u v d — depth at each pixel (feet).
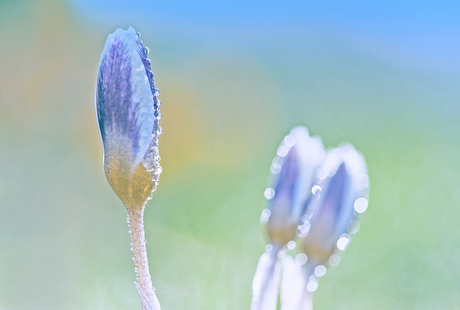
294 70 4.64
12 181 2.94
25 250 2.50
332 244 1.10
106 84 1.03
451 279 2.33
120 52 1.02
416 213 2.67
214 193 2.88
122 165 1.03
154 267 2.41
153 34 4.95
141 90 1.03
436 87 4.53
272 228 1.11
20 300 2.33
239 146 3.64
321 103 4.20
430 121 3.79
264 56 4.77
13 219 2.70
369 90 4.41
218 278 2.37
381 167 3.13
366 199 1.11
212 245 2.52
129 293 2.33
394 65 4.90
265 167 3.36
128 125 1.03
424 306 2.23
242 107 4.07
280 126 3.98
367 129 3.77
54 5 4.16
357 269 2.36
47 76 3.83
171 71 4.36
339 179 1.11
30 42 4.02
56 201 2.83
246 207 2.76
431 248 2.48
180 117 3.88
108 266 2.46
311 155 1.11
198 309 2.28
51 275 2.41
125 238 2.60
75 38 4.15
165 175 3.22
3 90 3.61
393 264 2.40
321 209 1.11
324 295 2.25
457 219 2.63
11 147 3.24
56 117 3.49
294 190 1.11
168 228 2.62
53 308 2.33
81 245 2.56
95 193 2.92
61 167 3.09
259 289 1.11
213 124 3.85
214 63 4.56
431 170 3.05
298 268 1.11
